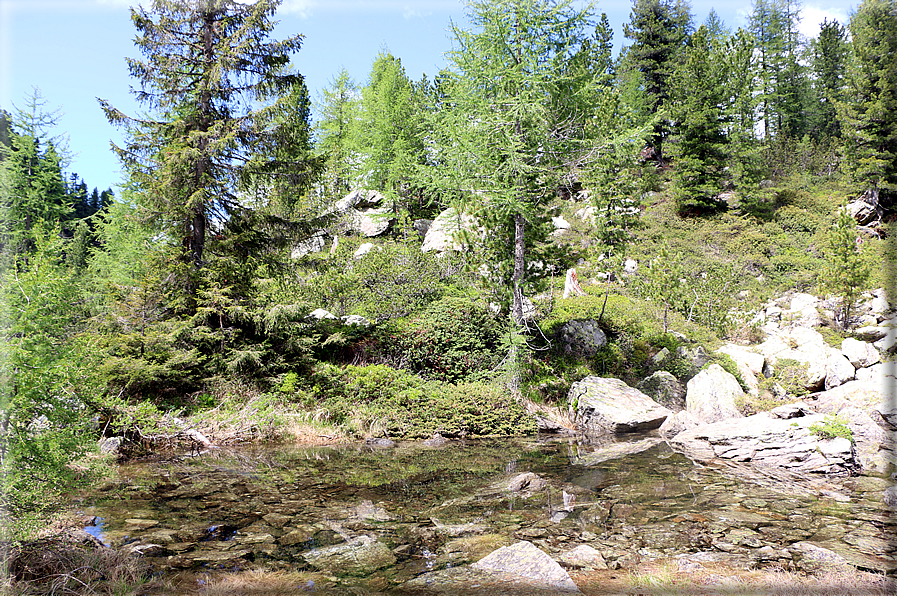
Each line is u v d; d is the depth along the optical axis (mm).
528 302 16188
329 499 6879
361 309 16625
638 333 16109
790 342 15523
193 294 12141
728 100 29359
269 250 13477
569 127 14188
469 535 5570
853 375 12859
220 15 13117
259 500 6816
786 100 41406
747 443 9391
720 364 13953
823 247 22234
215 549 5172
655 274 17406
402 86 29500
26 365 4539
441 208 29359
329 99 32531
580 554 4992
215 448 9953
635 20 38031
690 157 28875
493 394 12602
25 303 4629
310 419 11422
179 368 11328
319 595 4164
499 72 12930
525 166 12953
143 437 9602
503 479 7875
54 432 4680
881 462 8562
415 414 11891
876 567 4547
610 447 10352
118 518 6035
